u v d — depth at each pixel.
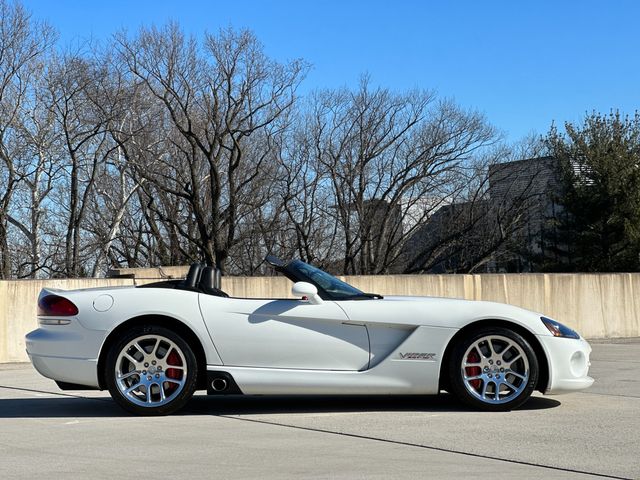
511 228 39.31
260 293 14.83
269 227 36.09
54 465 4.93
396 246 39.47
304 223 37.62
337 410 6.96
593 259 38.72
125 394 6.62
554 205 42.84
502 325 6.73
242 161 35.69
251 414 6.78
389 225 39.31
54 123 32.88
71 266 32.50
